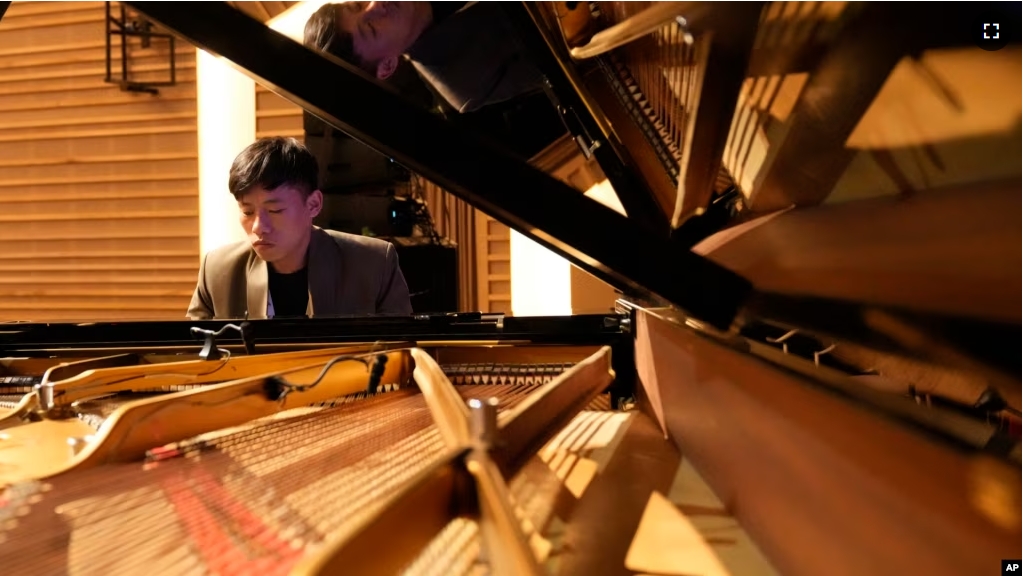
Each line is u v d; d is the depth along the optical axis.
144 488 0.65
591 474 0.77
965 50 0.32
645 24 0.46
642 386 1.14
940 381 0.41
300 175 1.88
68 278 4.31
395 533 0.36
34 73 4.25
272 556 0.50
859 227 0.47
